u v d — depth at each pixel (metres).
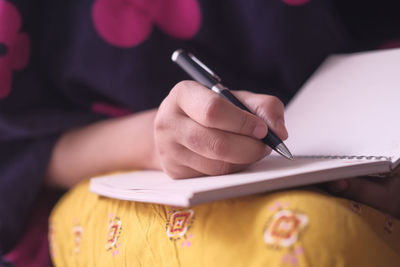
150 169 0.72
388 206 0.49
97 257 0.53
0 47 0.76
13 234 0.76
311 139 0.58
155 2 0.79
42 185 0.83
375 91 0.59
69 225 0.64
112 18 0.80
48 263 0.75
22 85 0.80
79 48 0.80
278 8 0.76
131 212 0.51
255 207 0.40
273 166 0.47
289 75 0.78
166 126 0.47
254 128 0.43
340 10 0.87
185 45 0.80
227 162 0.46
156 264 0.44
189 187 0.39
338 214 0.37
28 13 0.81
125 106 0.81
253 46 0.78
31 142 0.78
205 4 0.77
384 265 0.36
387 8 0.86
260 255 0.36
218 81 0.53
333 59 0.77
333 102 0.64
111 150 0.74
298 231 0.35
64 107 0.84
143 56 0.79
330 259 0.34
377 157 0.46
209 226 0.41
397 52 0.65
